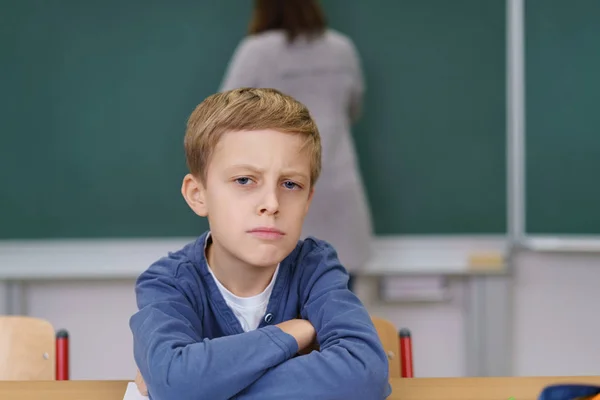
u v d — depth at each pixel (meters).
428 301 2.64
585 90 2.52
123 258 2.57
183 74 2.53
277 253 1.00
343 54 2.36
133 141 2.54
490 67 2.54
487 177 2.58
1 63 2.51
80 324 2.64
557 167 2.55
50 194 2.55
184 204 2.56
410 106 2.56
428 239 2.60
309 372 0.95
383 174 2.58
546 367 2.67
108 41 2.51
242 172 0.99
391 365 1.45
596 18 2.50
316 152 1.06
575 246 2.55
